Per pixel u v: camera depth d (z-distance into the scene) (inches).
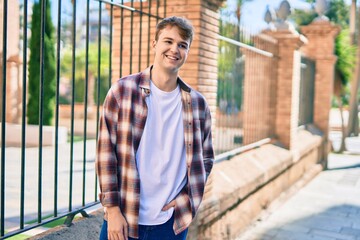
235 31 242.1
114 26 199.9
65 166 311.6
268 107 326.3
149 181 77.4
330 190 353.1
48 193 223.5
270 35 339.0
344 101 1169.4
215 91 194.4
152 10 186.7
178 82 81.4
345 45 617.0
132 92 76.3
